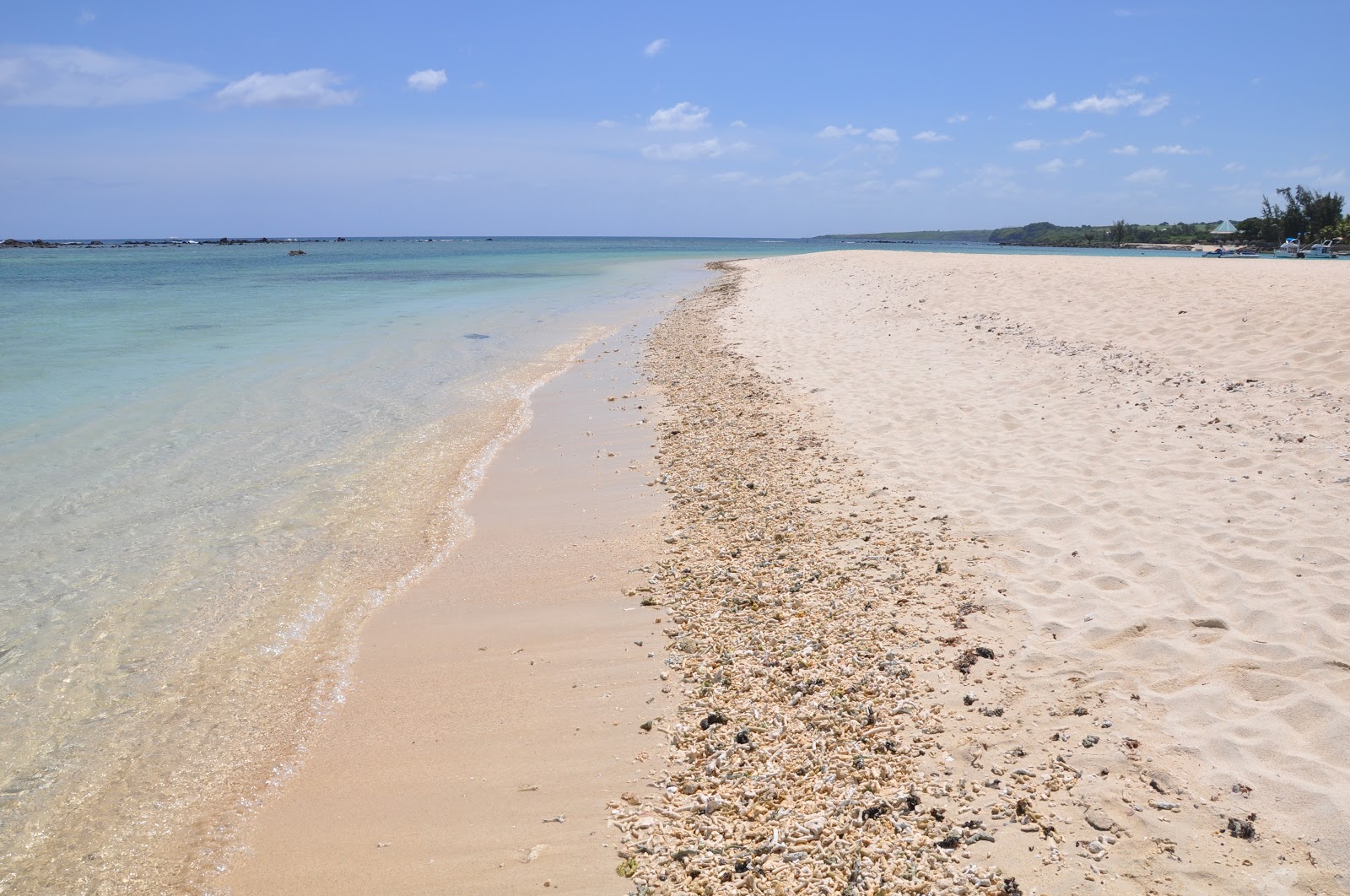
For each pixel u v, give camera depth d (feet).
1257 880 10.20
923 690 15.02
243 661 18.25
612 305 87.61
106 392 42.32
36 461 31.01
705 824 12.39
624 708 15.74
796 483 26.76
